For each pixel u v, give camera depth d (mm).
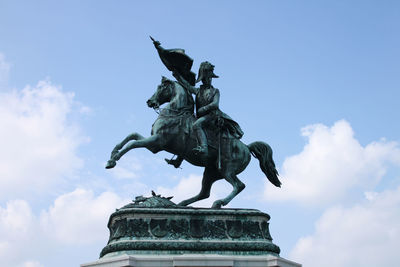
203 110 10445
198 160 10453
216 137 10531
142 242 8969
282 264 9125
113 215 9484
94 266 8773
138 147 9883
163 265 8672
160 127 10141
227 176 10406
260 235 9633
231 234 9453
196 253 9070
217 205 10023
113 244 9047
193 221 9422
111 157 9781
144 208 9328
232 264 8820
